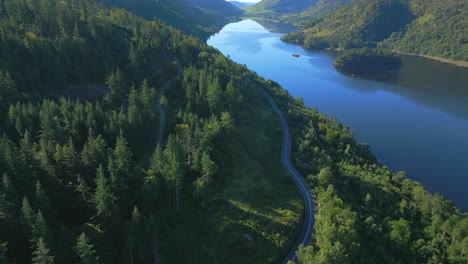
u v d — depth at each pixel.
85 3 195.62
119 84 126.94
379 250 85.25
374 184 116.62
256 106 172.75
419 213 106.56
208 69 174.12
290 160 130.88
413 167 149.00
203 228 83.50
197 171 93.19
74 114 99.88
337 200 95.50
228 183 100.06
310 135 148.00
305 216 97.06
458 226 93.50
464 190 133.75
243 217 87.75
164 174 81.94
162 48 187.00
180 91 153.50
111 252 65.75
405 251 88.81
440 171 146.12
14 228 61.22
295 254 82.38
